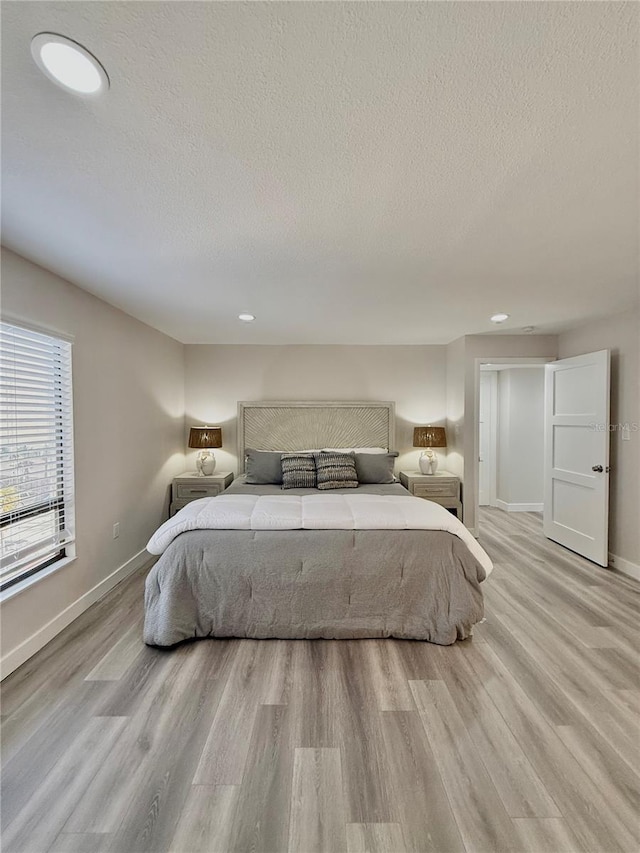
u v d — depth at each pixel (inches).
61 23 35.1
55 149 51.4
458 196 62.8
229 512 101.6
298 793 55.9
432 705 73.0
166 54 37.9
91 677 80.7
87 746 63.6
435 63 39.0
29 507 89.7
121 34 36.0
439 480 174.7
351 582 94.8
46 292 93.6
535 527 197.8
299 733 66.4
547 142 50.2
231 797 55.2
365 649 90.8
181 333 167.8
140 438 144.5
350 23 35.1
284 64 39.0
